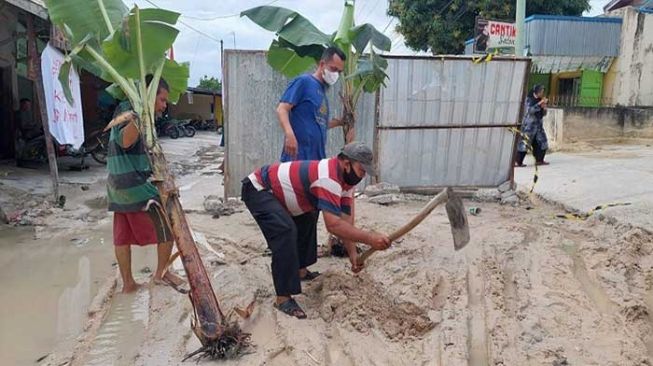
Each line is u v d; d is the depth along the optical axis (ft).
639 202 22.26
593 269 15.71
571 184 27.27
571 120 51.19
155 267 16.76
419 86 25.29
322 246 17.69
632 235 17.94
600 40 56.65
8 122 37.32
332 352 11.07
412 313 12.57
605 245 17.56
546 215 22.59
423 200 25.61
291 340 11.28
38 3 24.70
